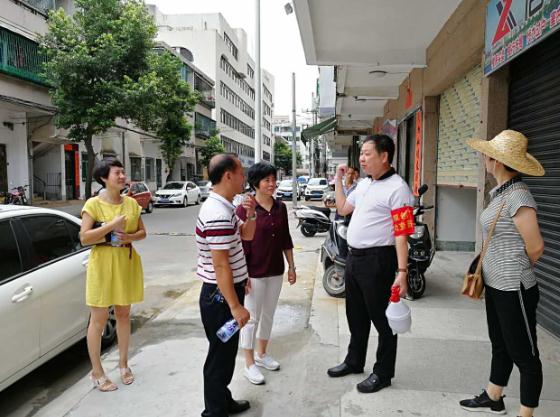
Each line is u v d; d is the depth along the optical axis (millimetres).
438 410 2836
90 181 17375
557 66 4012
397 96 11516
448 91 7645
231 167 2521
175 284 7008
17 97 16359
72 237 4129
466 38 5785
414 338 4016
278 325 4648
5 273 3285
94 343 3289
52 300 3602
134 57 17219
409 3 6066
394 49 8117
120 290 3297
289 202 25891
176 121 23938
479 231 5336
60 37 16328
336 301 5387
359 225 3043
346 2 6016
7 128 17922
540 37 3689
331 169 58281
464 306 4977
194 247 10367
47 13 17625
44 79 16797
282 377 3430
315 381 3277
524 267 2490
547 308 4176
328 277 5602
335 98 12164
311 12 6375
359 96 11609
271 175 3410
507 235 2488
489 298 2725
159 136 25922
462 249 8484
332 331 4320
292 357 3816
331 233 5762
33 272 3504
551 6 3504
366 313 3248
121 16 17031
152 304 5973
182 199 23062
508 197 2479
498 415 2756
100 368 3318
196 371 3586
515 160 2412
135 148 28109
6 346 3119
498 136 2562
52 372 3982
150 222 15609
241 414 2898
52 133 19094
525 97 4633
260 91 13078
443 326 4328
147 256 9281
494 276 2533
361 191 3156
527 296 2496
